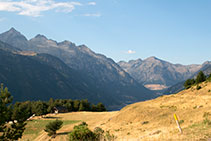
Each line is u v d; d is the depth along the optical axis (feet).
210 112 106.83
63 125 249.75
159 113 157.38
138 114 172.96
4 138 49.42
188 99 179.63
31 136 210.18
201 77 311.06
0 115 48.47
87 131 70.79
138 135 99.66
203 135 46.21
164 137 56.44
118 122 180.65
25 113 52.37
